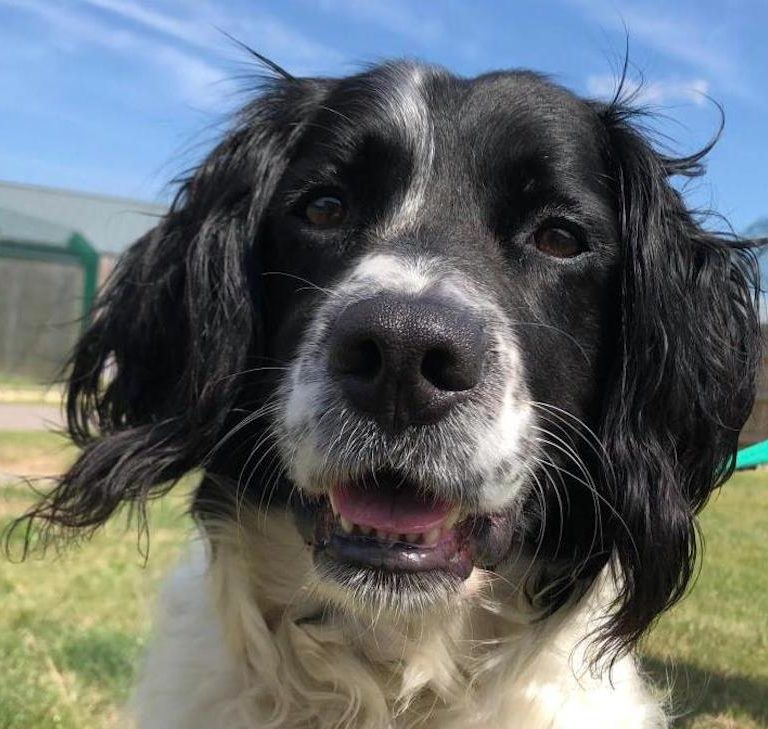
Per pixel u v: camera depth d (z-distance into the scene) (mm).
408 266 219
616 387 256
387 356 196
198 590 260
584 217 248
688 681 428
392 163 247
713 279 275
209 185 283
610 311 259
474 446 209
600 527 254
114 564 556
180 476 259
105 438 271
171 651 256
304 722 242
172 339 276
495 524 230
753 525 864
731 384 275
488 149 245
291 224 254
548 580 250
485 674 245
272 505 241
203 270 264
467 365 201
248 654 242
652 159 269
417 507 216
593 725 250
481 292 219
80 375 296
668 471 258
